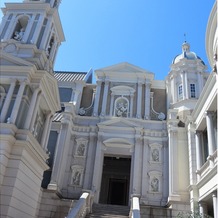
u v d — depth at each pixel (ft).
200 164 78.69
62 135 96.43
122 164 115.44
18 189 56.13
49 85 70.18
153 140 99.09
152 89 114.42
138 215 55.16
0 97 63.77
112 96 108.37
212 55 71.31
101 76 113.29
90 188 91.86
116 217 70.03
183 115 98.84
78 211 59.47
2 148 55.11
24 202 59.82
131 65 113.50
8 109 60.80
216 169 60.03
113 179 114.42
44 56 72.84
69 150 99.04
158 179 92.84
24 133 58.85
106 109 106.11
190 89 105.70
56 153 93.15
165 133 99.30
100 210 79.15
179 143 93.91
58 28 84.94
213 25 65.26
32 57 69.67
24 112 62.75
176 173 88.79
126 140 97.71
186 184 87.56
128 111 105.40
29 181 62.18
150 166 95.25
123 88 108.99
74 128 102.89
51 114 76.28
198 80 106.93
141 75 111.04
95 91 112.88
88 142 100.32
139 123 102.06
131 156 99.19
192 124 89.66
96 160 95.25
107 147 99.19
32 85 64.80
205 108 74.18
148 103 106.32
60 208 82.89
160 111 108.17
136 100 107.34
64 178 94.38
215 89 64.85
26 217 61.41
